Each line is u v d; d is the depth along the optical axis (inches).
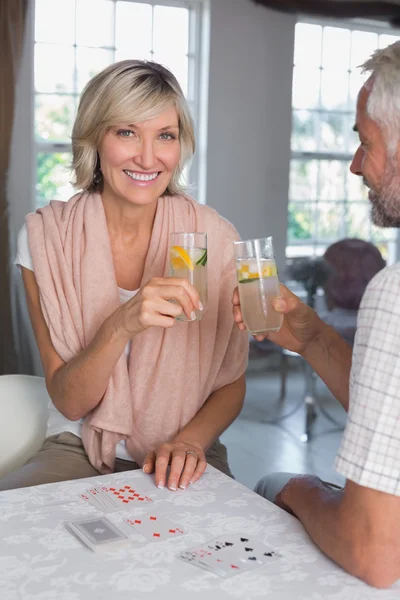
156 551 41.5
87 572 39.2
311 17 150.9
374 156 41.4
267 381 145.9
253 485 118.1
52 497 48.7
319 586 38.2
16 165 139.0
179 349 64.5
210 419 65.4
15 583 37.9
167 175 64.9
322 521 41.1
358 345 38.9
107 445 63.8
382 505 37.4
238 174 151.9
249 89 149.9
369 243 157.5
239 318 55.2
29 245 67.0
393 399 37.2
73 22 142.9
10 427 70.8
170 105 62.8
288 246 156.5
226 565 39.9
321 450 133.7
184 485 50.6
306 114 154.6
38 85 141.9
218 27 146.4
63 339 65.1
